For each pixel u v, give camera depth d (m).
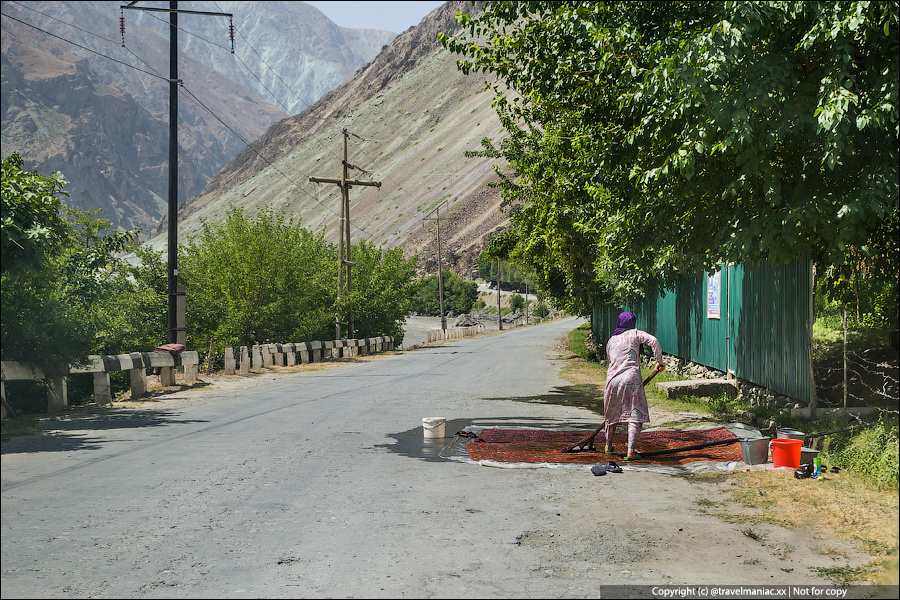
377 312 39.97
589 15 8.91
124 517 5.39
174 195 19.22
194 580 4.03
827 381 9.61
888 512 5.05
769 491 5.95
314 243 37.38
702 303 15.02
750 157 7.30
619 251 10.48
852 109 6.84
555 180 17.81
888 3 6.23
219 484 6.53
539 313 114.81
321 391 15.52
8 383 11.85
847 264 8.70
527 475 6.92
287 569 4.23
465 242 181.12
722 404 11.65
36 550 4.59
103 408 12.45
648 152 8.69
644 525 5.12
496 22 9.69
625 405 7.71
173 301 18.92
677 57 7.02
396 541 4.79
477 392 15.17
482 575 4.11
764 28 7.26
